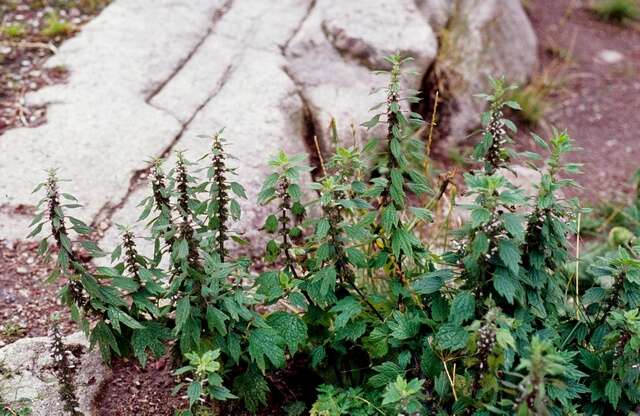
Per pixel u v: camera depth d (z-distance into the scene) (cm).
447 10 380
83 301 241
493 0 393
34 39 361
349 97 345
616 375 241
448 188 334
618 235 318
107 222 299
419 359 246
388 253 253
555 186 234
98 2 382
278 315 251
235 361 246
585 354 243
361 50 354
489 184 223
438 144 365
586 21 516
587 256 306
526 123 396
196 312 239
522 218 226
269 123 323
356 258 247
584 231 337
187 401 256
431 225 321
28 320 273
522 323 233
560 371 211
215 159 245
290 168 244
